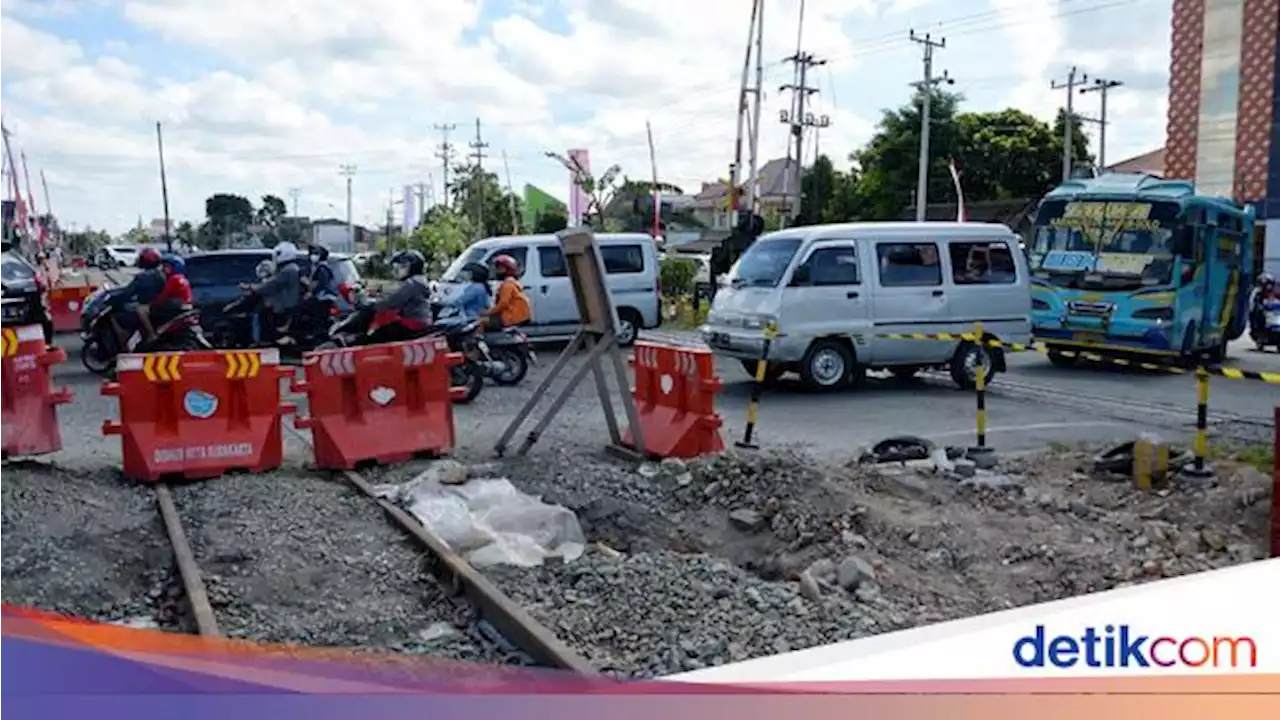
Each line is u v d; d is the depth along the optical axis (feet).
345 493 26.02
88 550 21.02
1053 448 31.81
